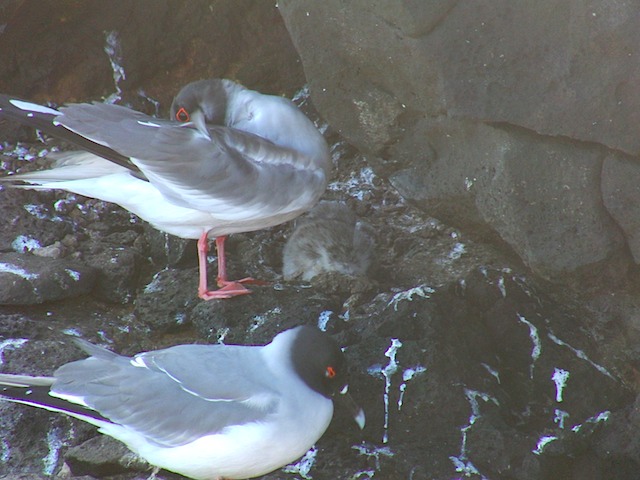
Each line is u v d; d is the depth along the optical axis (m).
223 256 9.25
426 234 10.64
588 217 7.94
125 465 7.59
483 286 9.07
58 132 7.92
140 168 7.96
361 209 11.22
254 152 8.34
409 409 7.95
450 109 7.96
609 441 8.09
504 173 7.99
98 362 6.44
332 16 8.35
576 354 8.66
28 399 6.35
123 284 9.66
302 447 6.46
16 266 9.42
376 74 8.51
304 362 6.41
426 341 8.27
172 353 6.46
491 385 8.31
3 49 12.05
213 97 9.06
